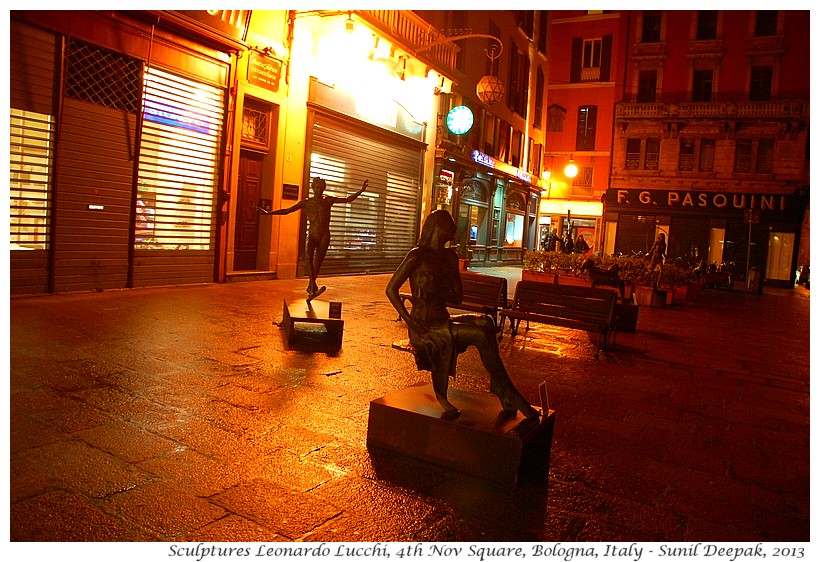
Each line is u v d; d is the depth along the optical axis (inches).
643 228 1288.1
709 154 1246.9
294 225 589.0
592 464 169.6
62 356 237.3
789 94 1200.8
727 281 974.4
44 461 143.5
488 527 130.1
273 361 258.8
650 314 538.9
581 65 1560.0
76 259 399.5
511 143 1144.8
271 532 122.0
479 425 154.9
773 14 1210.0
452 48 829.2
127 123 423.5
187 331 305.6
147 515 124.1
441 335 161.6
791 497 155.1
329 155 627.2
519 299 372.2
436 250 165.5
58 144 379.6
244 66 512.1
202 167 489.1
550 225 1599.4
